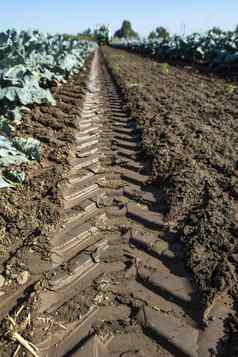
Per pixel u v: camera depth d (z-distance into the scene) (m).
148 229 1.18
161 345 0.78
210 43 5.57
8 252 1.05
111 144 1.95
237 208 1.24
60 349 0.77
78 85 3.52
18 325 0.81
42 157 1.64
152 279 0.96
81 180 1.51
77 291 0.92
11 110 2.00
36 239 1.09
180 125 2.12
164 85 3.60
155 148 1.77
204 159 1.63
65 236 1.13
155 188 1.45
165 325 0.83
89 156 1.78
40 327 0.81
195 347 0.77
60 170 1.53
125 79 4.03
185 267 1.00
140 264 1.02
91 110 2.68
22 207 1.23
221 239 1.07
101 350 0.77
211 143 1.83
